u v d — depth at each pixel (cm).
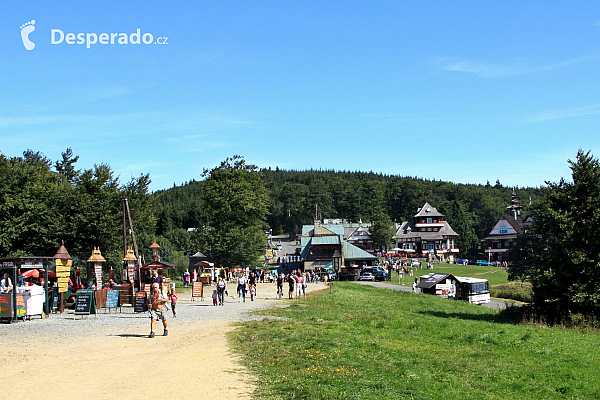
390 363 1471
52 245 4244
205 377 1148
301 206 18312
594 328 2589
